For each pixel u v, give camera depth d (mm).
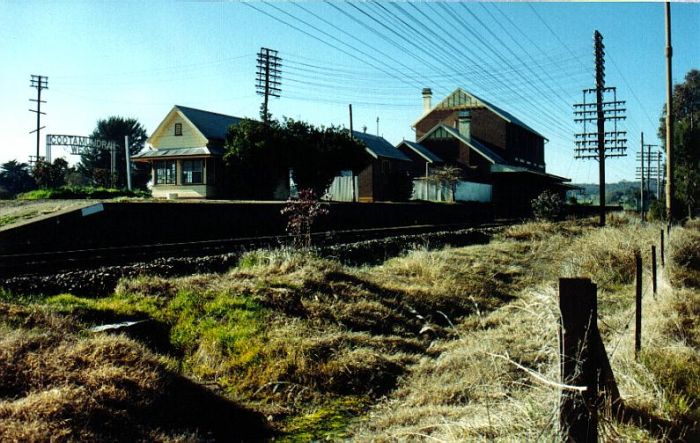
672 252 13211
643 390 4793
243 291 8766
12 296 7906
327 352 7281
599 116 27938
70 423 4633
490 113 53125
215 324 7809
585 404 3793
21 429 4344
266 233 21141
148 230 17094
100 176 41250
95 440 4594
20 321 6559
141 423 5145
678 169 35344
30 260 11781
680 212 33844
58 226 14648
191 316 7984
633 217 32375
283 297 8773
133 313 7883
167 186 33688
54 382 5227
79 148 54719
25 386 5141
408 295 10352
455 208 34688
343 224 24250
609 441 3869
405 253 15898
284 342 7301
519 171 44688
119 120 65125
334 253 13523
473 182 43781
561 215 31016
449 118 54500
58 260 12039
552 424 3939
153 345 7328
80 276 9164
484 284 12172
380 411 6027
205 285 8992
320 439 5316
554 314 4898
